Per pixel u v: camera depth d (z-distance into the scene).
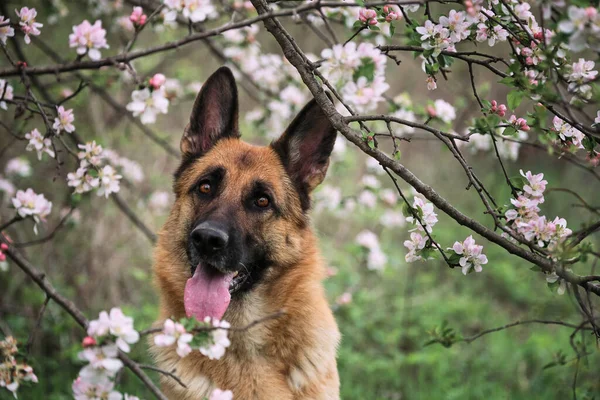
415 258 3.86
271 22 3.80
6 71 4.11
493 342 7.57
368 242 7.37
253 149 4.90
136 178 7.34
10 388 3.73
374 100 4.42
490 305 8.62
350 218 9.60
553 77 3.22
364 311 7.96
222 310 4.29
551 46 3.49
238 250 4.43
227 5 6.44
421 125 3.61
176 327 3.10
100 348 3.09
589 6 2.88
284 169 4.88
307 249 4.83
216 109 5.09
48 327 6.55
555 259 3.47
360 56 3.96
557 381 6.65
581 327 4.12
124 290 7.56
